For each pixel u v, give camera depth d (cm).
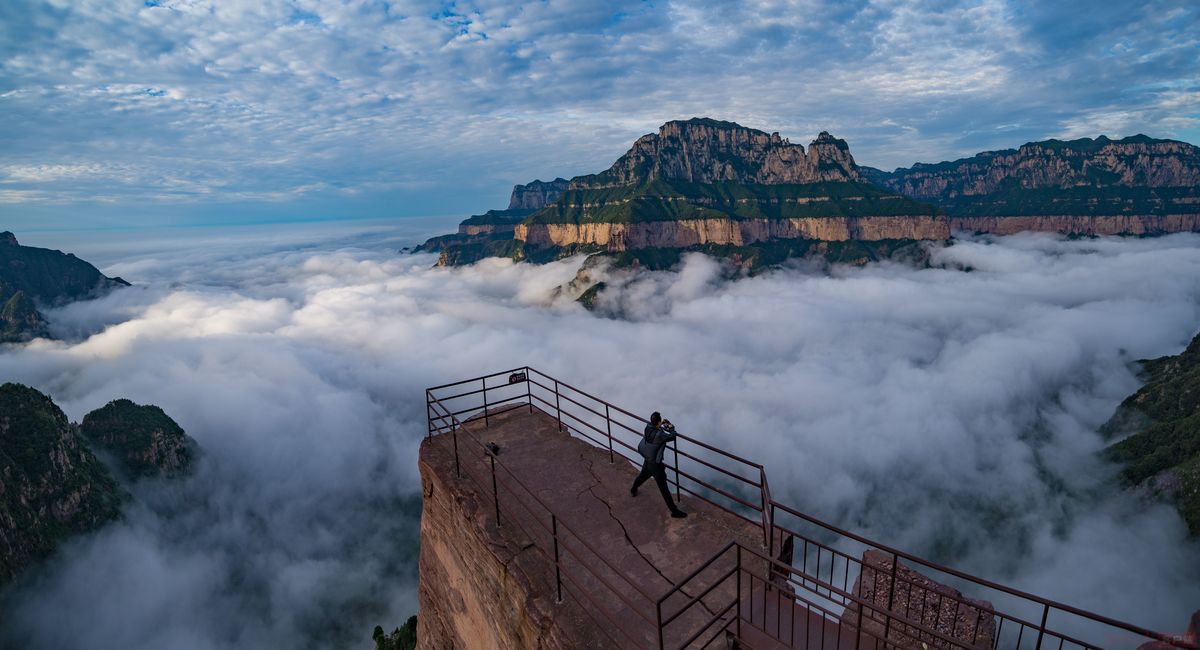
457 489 1391
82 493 12000
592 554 1130
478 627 1288
